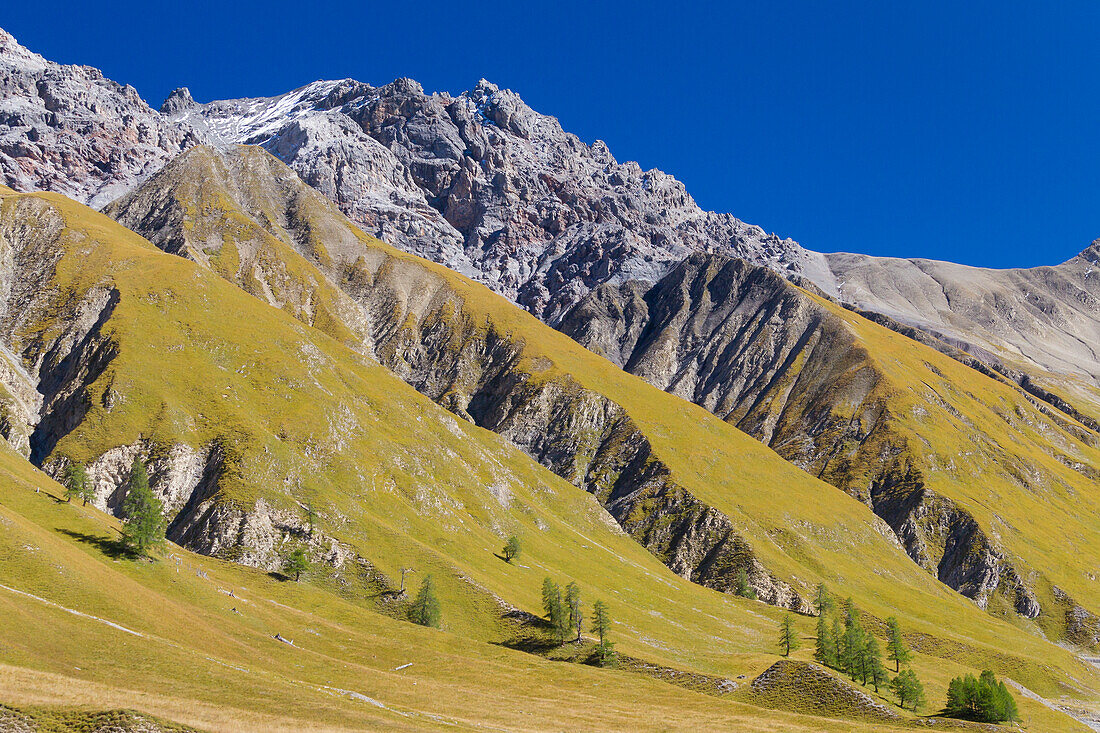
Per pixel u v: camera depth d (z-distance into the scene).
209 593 132.12
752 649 191.00
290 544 172.38
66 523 137.50
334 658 121.81
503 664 137.25
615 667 152.50
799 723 119.12
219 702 79.75
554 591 163.38
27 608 89.69
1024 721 154.00
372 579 167.50
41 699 65.50
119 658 85.88
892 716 133.38
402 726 83.94
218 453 191.25
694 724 112.12
